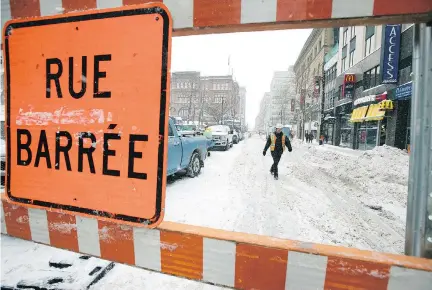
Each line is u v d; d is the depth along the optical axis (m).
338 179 7.73
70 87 1.22
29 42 1.28
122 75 1.13
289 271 1.07
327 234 3.70
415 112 1.04
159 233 1.20
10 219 1.43
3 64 1.34
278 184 6.88
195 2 1.07
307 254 1.05
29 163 1.32
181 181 6.89
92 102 1.18
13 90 1.33
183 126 16.81
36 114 1.29
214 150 17.06
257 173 8.49
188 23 1.08
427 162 1.00
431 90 0.98
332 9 0.94
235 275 1.13
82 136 1.21
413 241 1.05
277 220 4.18
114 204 1.17
